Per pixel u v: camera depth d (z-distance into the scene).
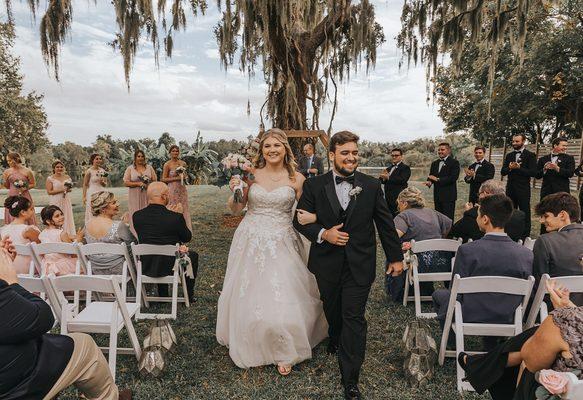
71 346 2.01
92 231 4.05
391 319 3.99
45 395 1.86
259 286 3.06
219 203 12.62
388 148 36.25
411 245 3.91
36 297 1.84
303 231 2.81
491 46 7.30
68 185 6.96
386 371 3.04
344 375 2.65
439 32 7.76
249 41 6.99
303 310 3.12
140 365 2.91
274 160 3.14
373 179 2.85
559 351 1.51
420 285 4.50
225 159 3.25
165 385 2.83
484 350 3.20
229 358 3.22
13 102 24.41
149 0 5.98
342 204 2.80
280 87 8.46
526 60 16.83
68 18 6.12
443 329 3.04
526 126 22.75
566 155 6.89
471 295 2.88
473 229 3.94
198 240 7.61
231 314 3.14
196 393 2.73
